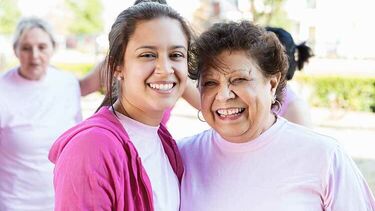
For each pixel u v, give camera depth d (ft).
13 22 70.90
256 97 5.18
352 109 38.58
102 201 4.41
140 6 4.97
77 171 4.42
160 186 5.16
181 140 6.18
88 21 80.53
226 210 5.41
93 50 61.00
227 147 5.55
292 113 7.14
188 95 8.07
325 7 53.31
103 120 4.84
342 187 5.23
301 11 54.34
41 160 9.03
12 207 8.81
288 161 5.33
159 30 4.84
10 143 8.89
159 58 4.83
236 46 5.13
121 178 4.59
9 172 8.87
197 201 5.56
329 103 39.19
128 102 5.06
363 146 26.89
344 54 49.01
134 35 4.85
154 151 5.22
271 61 5.24
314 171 5.26
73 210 4.37
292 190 5.27
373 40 50.34
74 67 50.11
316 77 39.58
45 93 9.31
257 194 5.34
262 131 5.48
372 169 21.83
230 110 5.22
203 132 6.05
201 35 5.30
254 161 5.43
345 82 38.81
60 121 9.43
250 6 43.39
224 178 5.52
